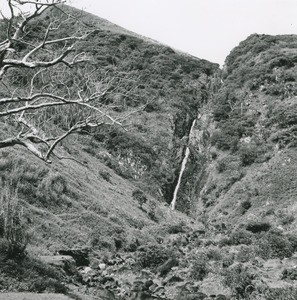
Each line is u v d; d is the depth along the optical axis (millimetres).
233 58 75375
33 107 9891
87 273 12383
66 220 18641
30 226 15336
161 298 9680
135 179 46812
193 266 12672
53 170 24047
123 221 24641
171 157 54000
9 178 17750
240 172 48844
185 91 67938
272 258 14398
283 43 72250
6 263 8727
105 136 49594
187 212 47719
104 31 75188
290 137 49438
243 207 42188
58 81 12258
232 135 55375
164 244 21797
